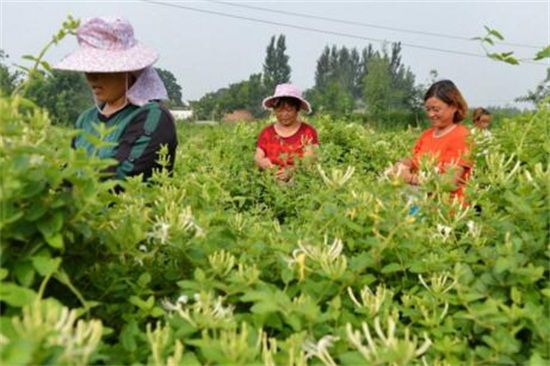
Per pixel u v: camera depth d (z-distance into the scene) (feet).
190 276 6.85
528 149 9.45
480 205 8.92
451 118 14.43
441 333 6.09
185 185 9.23
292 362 4.92
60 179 5.26
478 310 6.14
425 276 7.18
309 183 16.22
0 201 4.92
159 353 4.94
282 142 20.38
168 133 10.98
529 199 7.30
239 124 27.89
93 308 6.10
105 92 10.73
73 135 5.51
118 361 5.21
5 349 3.55
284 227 8.68
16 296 4.49
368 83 155.84
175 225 6.92
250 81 213.05
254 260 7.00
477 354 5.84
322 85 323.57
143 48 10.70
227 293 5.96
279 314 5.79
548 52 8.86
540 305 6.40
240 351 4.62
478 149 10.53
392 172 8.38
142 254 6.45
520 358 5.99
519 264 6.57
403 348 4.95
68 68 10.07
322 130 28.43
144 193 8.32
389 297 6.48
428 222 8.63
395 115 121.70
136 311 6.22
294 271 6.53
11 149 5.08
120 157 10.55
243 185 17.46
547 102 9.84
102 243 6.13
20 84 6.51
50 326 4.10
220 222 8.14
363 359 5.05
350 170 7.74
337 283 6.34
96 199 5.61
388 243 7.14
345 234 7.62
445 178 8.79
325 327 5.65
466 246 8.32
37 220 5.17
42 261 4.91
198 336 5.48
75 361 4.13
